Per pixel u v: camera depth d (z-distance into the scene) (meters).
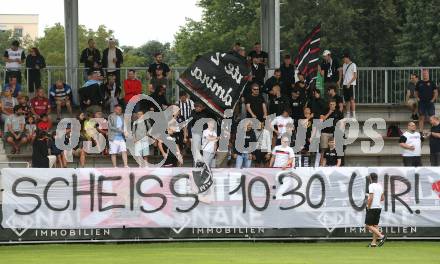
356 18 101.06
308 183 38.22
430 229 38.53
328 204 38.25
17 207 37.16
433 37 93.06
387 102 52.72
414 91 50.81
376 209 36.66
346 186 38.31
